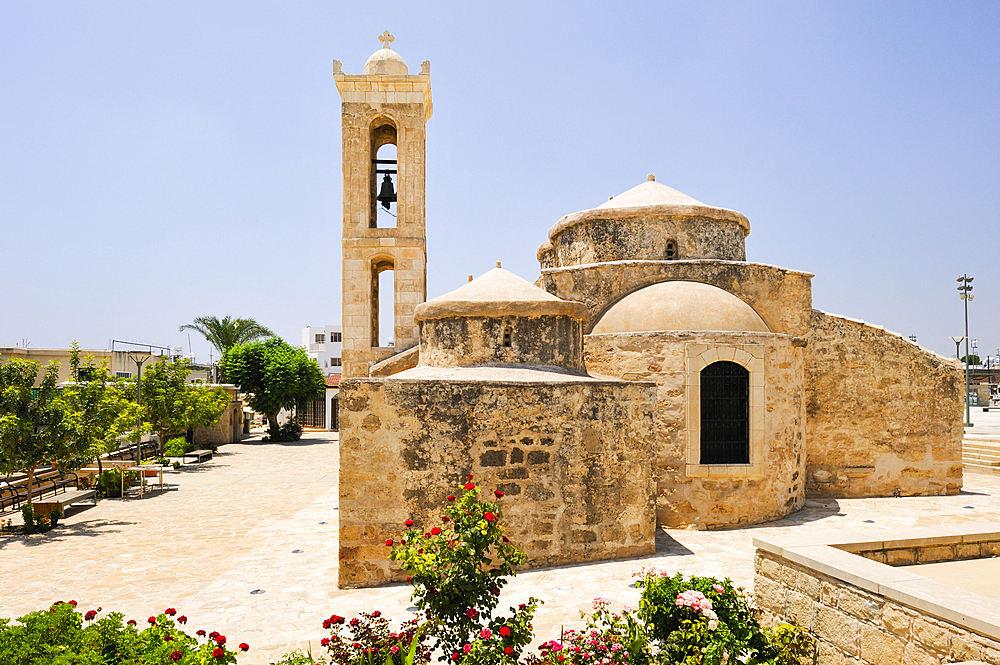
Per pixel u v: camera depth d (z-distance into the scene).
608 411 10.34
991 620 4.39
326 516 15.46
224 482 22.11
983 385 54.12
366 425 9.57
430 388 9.70
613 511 10.27
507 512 9.80
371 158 17.83
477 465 9.76
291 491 19.97
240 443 40.28
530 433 9.91
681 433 12.39
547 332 11.26
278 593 9.23
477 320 11.26
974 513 13.77
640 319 13.05
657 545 11.05
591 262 15.55
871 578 5.38
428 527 9.59
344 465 9.52
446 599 5.88
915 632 4.94
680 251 14.95
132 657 4.95
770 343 12.92
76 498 17.86
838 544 6.45
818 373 16.16
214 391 34.84
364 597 8.96
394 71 16.89
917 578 5.37
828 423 16.09
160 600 9.30
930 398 16.30
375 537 9.52
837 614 5.71
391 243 16.47
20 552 12.45
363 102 16.56
